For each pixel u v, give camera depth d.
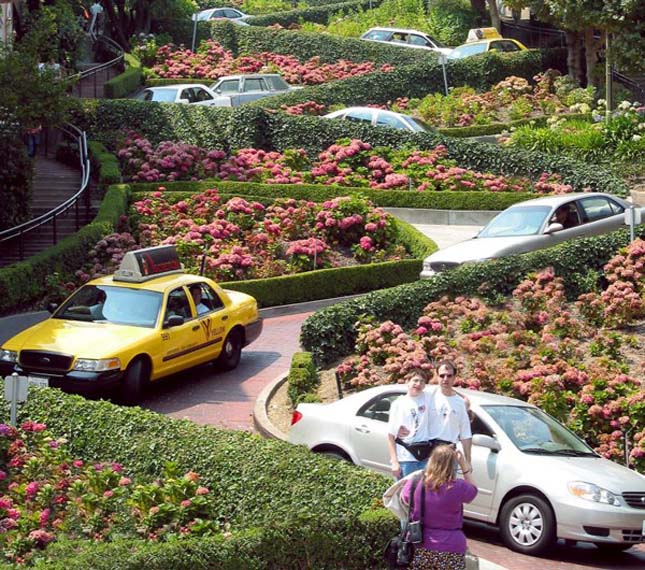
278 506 10.67
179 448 12.16
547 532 12.01
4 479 12.23
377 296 19.33
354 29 59.88
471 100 41.84
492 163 32.81
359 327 18.64
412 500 8.84
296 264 24.98
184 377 18.80
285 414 16.66
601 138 34.84
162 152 31.53
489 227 23.22
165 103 34.47
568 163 32.12
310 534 9.15
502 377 16.44
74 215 27.72
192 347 18.00
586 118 39.84
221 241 25.31
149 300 17.70
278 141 34.16
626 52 36.75
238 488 11.19
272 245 25.44
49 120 25.77
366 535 9.36
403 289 19.70
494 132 39.84
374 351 17.59
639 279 19.92
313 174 31.72
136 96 42.88
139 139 32.31
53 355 16.27
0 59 25.27
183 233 25.73
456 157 33.16
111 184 29.17
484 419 12.72
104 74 45.59
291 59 50.50
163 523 11.01
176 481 11.38
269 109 36.53
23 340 16.73
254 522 10.57
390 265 24.86
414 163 32.28
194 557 8.70
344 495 10.38
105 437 12.94
